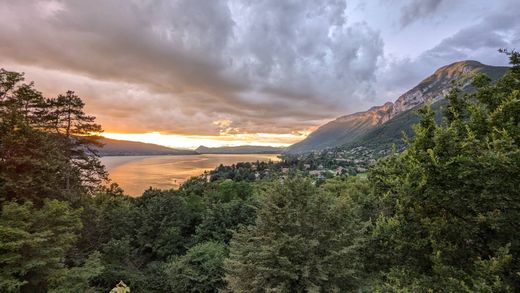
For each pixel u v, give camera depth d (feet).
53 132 94.99
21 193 53.78
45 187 57.72
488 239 26.20
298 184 47.91
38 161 56.29
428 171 26.17
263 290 41.27
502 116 28.35
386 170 38.34
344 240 43.06
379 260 36.24
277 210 44.50
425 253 29.71
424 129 29.86
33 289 47.55
